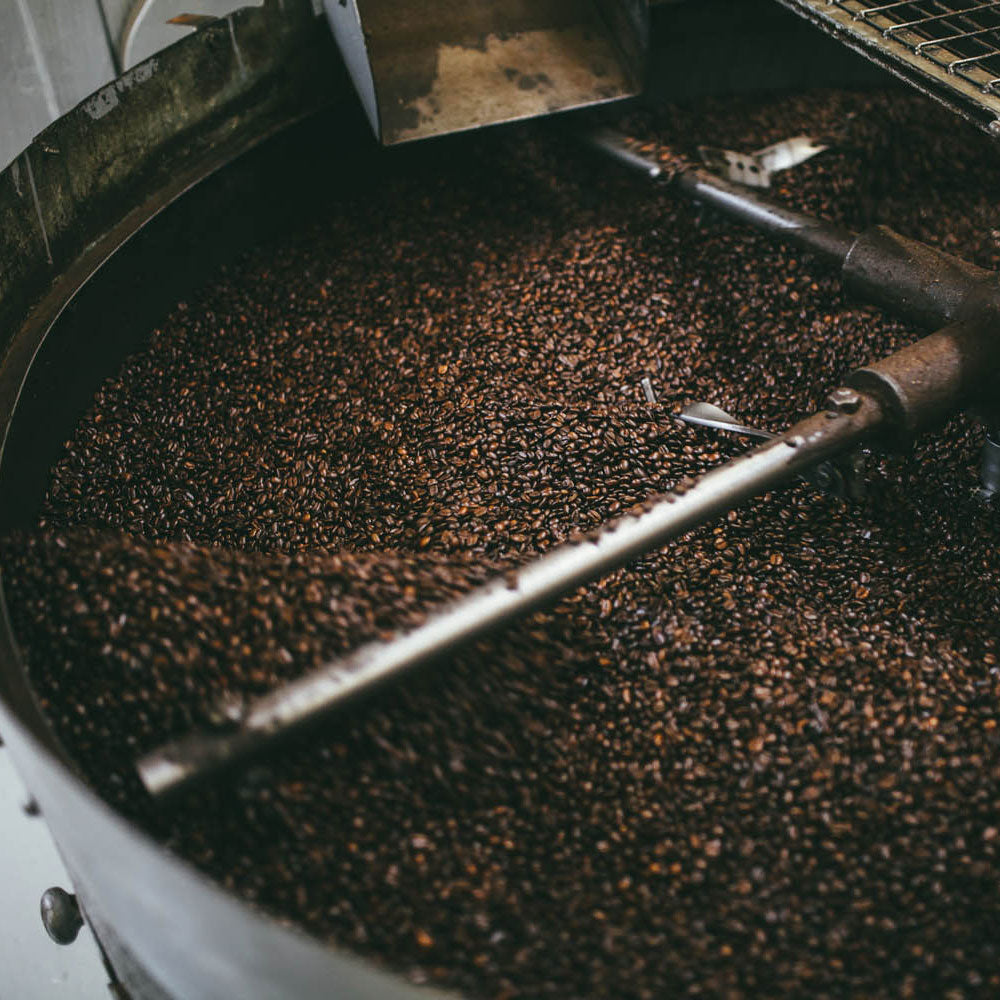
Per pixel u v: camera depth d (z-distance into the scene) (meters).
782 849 0.83
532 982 0.76
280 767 0.80
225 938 0.72
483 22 1.38
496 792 0.84
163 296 1.25
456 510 1.07
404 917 0.78
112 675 0.83
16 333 1.09
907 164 1.39
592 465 1.10
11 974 1.05
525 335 1.24
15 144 1.44
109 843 0.72
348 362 1.22
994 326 1.01
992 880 0.81
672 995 0.76
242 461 1.14
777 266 1.27
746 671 0.92
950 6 1.22
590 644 0.93
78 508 1.09
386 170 1.43
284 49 1.31
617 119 1.48
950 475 1.10
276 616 0.84
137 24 1.43
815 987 0.77
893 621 0.98
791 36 1.49
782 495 1.08
